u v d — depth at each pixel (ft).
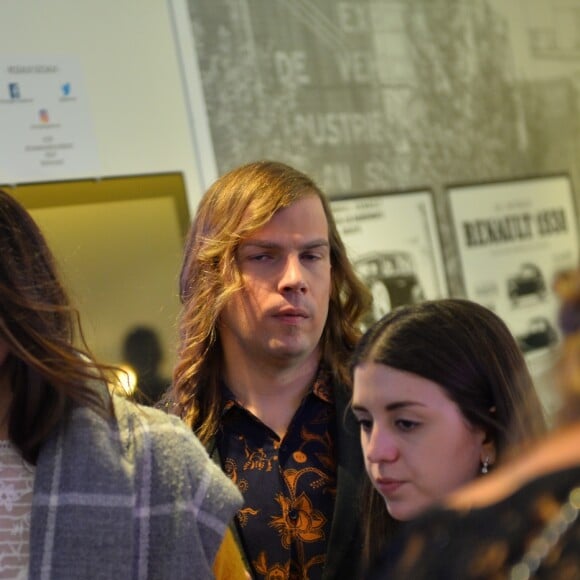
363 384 6.12
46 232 11.71
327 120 14.66
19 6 11.96
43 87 12.01
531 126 17.30
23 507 5.50
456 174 16.24
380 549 6.65
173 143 12.97
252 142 13.78
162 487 5.66
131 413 5.81
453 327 6.11
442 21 16.26
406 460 5.94
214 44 13.52
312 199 7.75
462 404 5.91
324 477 7.35
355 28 15.12
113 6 12.65
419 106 15.84
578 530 2.88
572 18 18.03
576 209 17.88
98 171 12.27
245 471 7.40
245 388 7.64
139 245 12.37
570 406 3.10
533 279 17.08
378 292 14.94
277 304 7.41
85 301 11.78
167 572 5.57
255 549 7.16
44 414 5.49
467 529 3.15
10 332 5.31
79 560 5.31
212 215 7.79
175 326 8.27
